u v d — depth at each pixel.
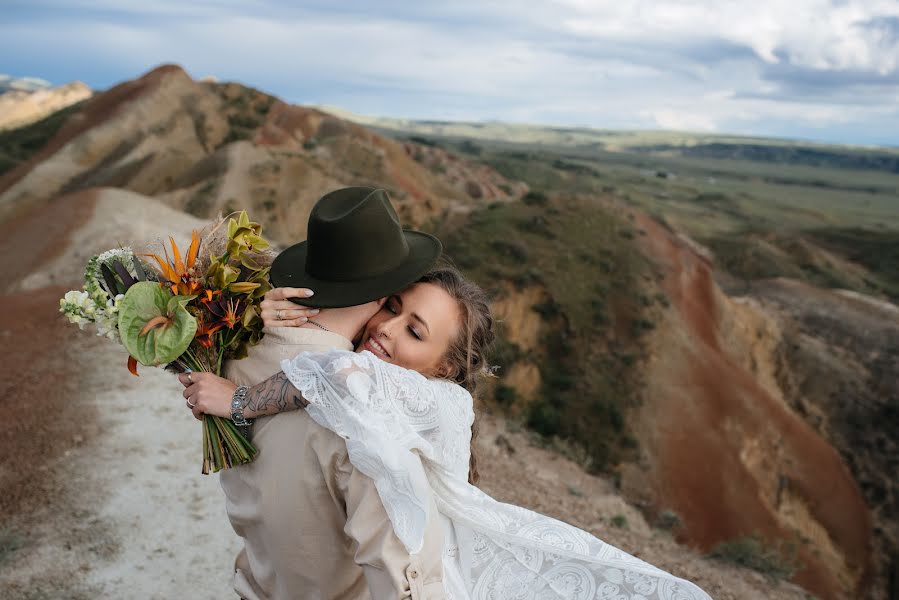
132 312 1.60
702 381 36.84
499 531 1.72
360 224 1.62
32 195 82.94
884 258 97.38
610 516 10.73
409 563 1.42
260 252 1.89
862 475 42.16
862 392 47.06
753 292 65.31
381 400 1.48
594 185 147.62
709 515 30.25
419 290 1.75
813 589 28.61
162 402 8.13
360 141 91.69
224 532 5.45
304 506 1.52
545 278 38.84
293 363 1.53
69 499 5.79
